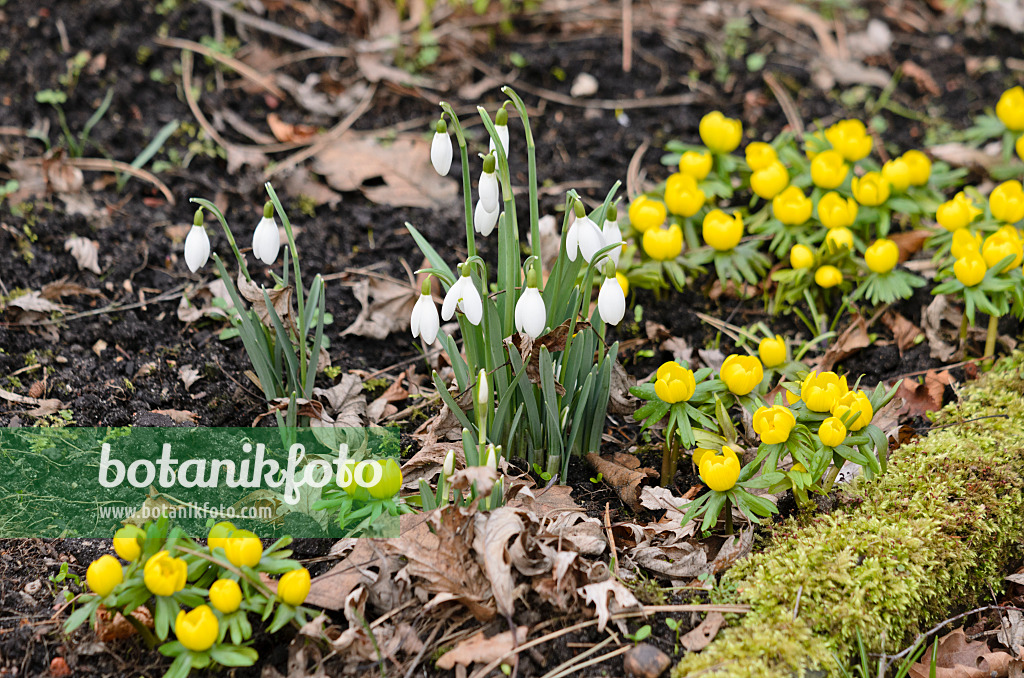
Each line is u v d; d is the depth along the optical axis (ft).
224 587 4.02
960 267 4.59
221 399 4.58
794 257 4.80
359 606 4.12
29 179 5.01
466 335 4.31
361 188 5.14
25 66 5.24
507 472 4.40
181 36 5.45
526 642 4.15
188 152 5.18
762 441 4.23
